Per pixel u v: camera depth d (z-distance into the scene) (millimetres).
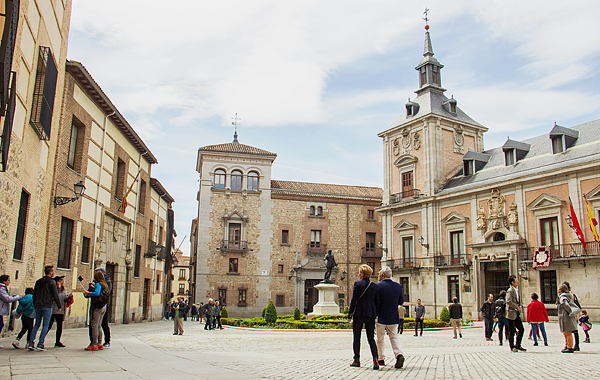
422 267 43875
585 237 32031
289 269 51344
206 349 14062
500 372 8609
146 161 34531
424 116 45812
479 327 30250
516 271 35281
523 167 37906
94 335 11656
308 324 27141
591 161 31641
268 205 52031
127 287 30234
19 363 8898
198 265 49094
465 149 47688
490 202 38781
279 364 9672
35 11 15195
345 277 52906
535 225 35219
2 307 11469
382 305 9344
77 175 21969
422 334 24109
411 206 46438
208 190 50812
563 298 12836
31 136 16016
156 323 34062
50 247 19141
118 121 27188
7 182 13859
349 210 54688
